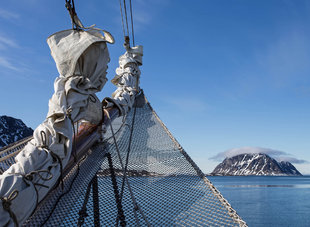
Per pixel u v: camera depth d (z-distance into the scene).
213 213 2.64
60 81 2.21
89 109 2.82
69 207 2.42
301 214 20.41
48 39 2.29
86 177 2.94
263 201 30.17
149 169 3.72
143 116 6.84
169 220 2.55
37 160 1.65
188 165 3.81
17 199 1.41
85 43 2.26
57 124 1.90
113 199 2.92
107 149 3.94
